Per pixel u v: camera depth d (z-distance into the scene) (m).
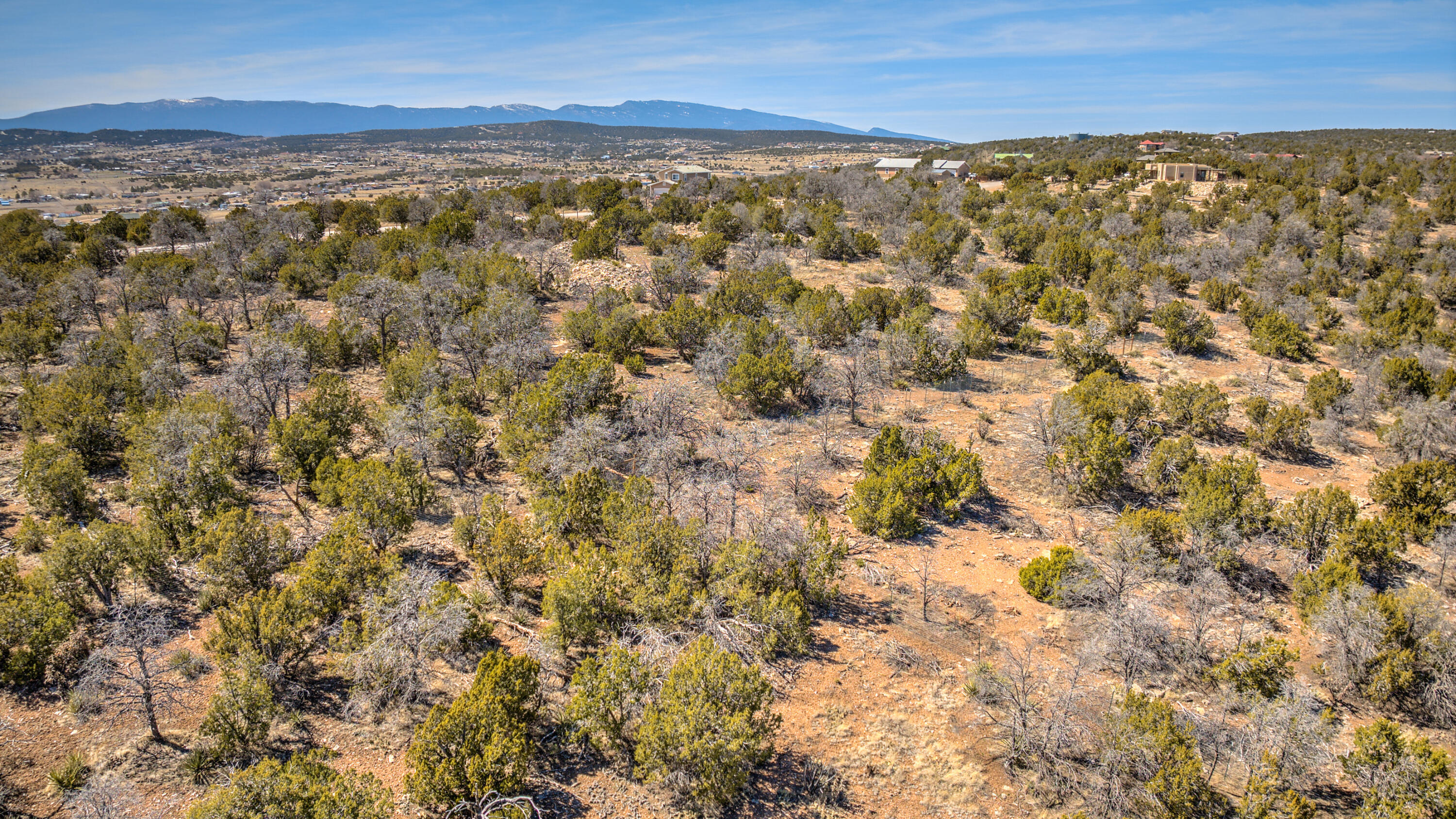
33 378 29.44
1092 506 24.38
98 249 52.50
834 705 16.17
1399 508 22.91
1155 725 13.66
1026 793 14.07
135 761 14.13
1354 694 16.42
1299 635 18.28
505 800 12.25
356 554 17.83
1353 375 36.38
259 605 16.48
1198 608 17.72
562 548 19.84
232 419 25.77
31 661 15.60
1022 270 49.56
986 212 74.69
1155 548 20.36
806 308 40.69
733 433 28.22
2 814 12.91
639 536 19.23
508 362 32.09
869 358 34.09
